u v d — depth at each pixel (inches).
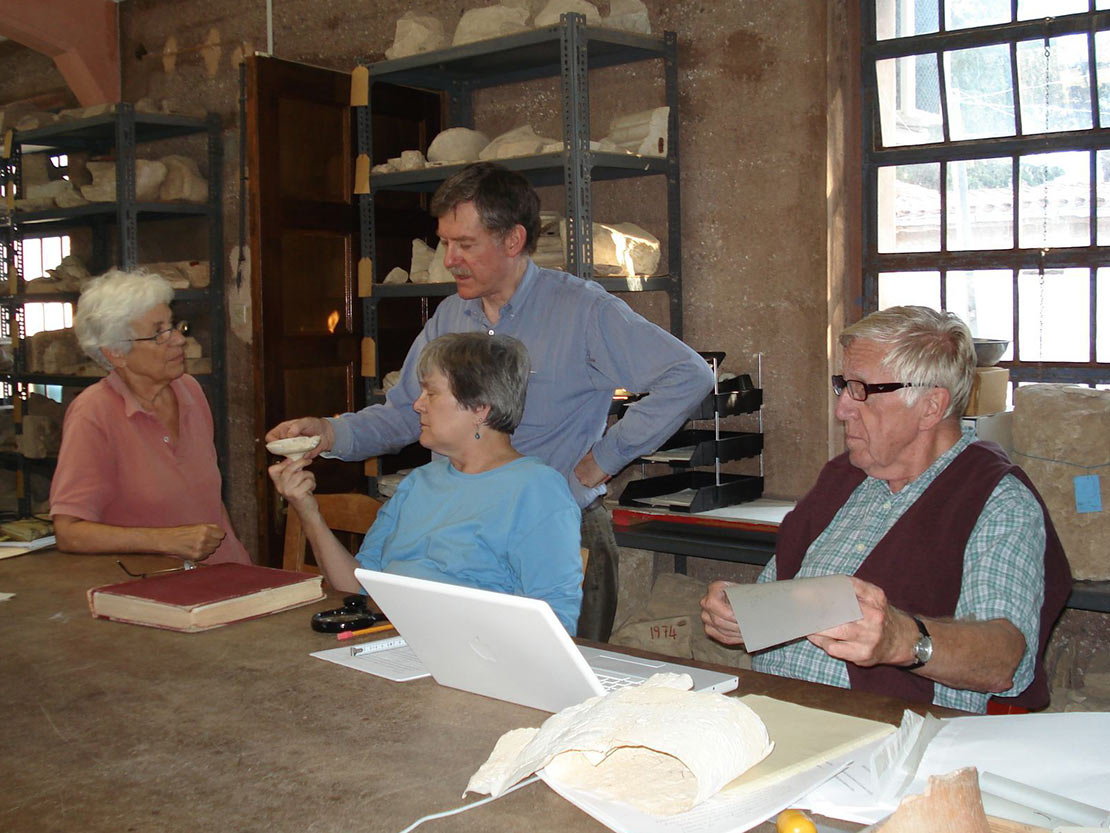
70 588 82.1
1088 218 120.6
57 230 240.8
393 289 152.4
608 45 135.5
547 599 72.6
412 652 64.8
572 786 43.5
